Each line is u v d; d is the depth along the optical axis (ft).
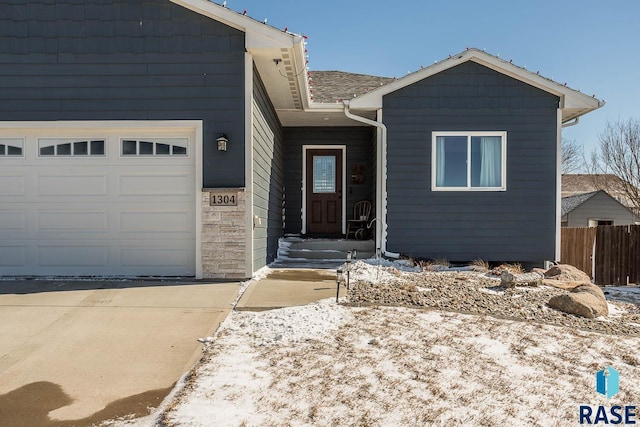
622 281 35.68
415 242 31.32
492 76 31.14
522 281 23.99
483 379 12.29
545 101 31.12
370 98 31.42
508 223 31.12
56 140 24.38
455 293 21.06
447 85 31.22
